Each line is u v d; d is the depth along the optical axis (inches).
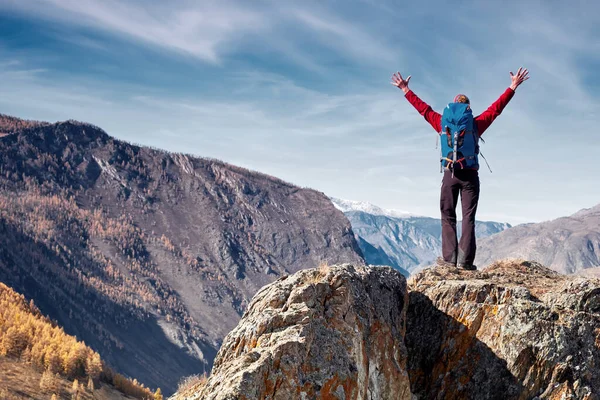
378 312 245.6
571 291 260.5
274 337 212.4
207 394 201.8
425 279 287.0
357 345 220.7
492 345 253.3
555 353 246.1
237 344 222.8
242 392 191.8
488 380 249.3
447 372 256.7
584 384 243.4
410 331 271.1
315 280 234.4
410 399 239.0
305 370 207.5
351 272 244.5
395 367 236.7
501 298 261.3
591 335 250.4
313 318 218.2
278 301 228.1
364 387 219.0
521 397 243.6
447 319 265.3
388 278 266.1
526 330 249.9
